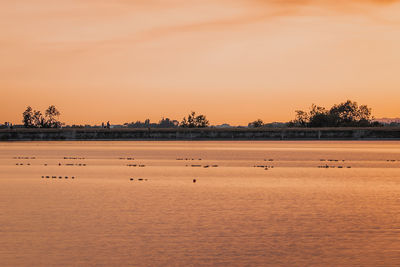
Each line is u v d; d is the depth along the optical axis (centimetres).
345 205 3722
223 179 5441
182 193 4341
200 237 2778
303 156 9238
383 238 2758
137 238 2753
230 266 2303
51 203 3806
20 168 6856
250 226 3028
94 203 3806
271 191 4469
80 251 2517
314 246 2608
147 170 6500
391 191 4484
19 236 2789
